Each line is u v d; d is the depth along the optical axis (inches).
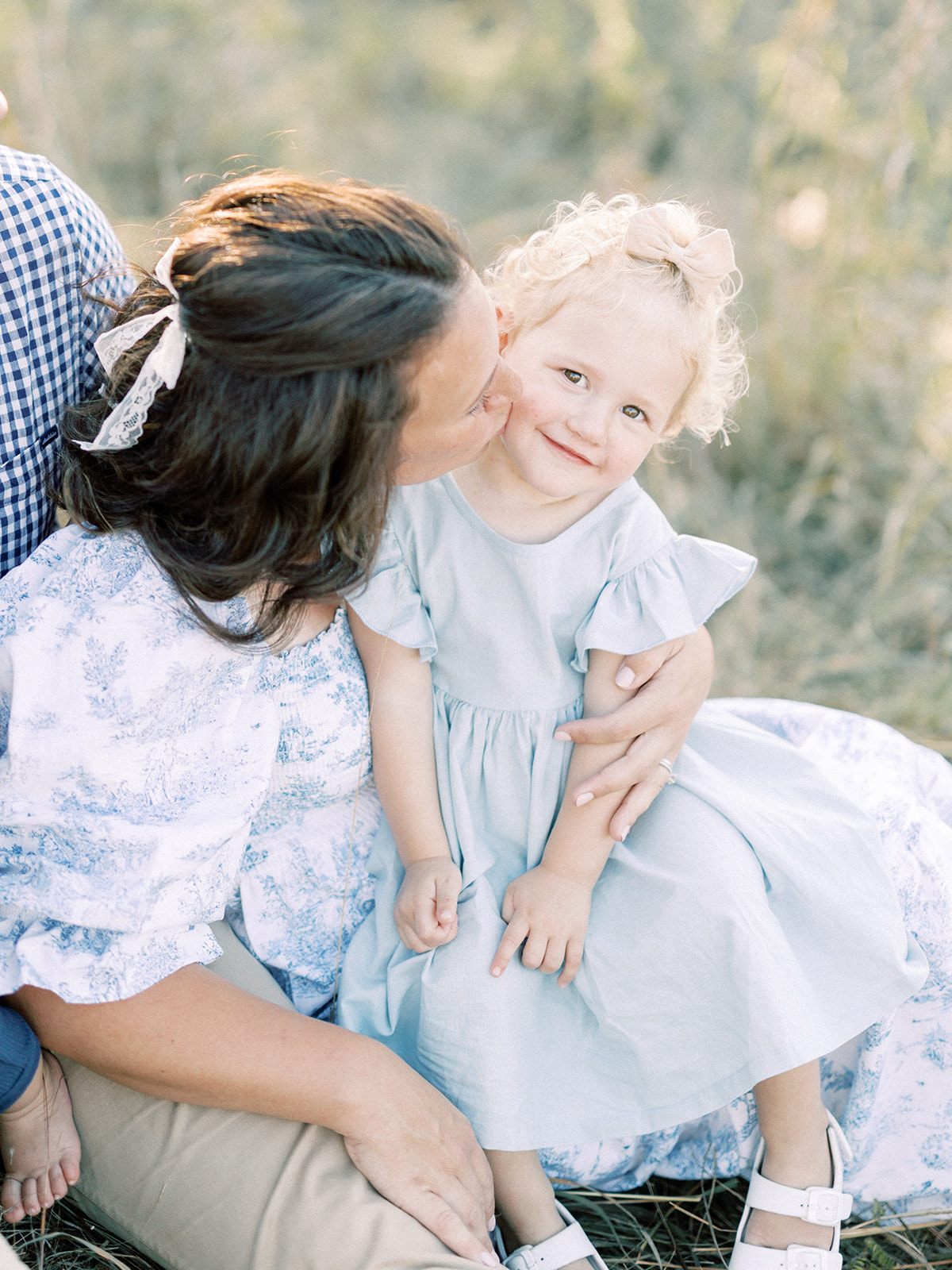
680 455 130.7
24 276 56.4
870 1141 66.3
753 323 133.5
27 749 50.9
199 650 53.0
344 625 62.7
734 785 66.8
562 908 61.9
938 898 65.9
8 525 58.1
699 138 156.1
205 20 184.9
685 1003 60.5
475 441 54.2
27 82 131.3
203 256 48.0
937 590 117.2
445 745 65.0
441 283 49.1
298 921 63.5
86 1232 61.6
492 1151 60.8
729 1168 67.4
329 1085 53.1
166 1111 55.7
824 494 130.1
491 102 192.7
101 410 54.9
